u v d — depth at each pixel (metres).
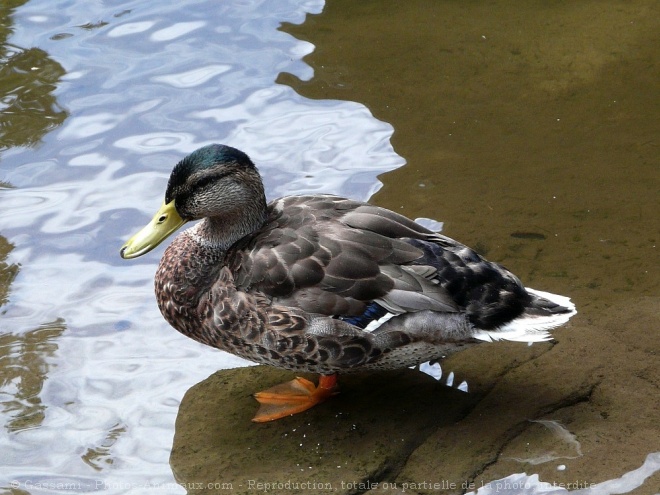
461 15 15.85
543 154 12.41
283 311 8.61
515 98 13.66
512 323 8.46
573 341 9.34
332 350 8.61
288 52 14.75
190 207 9.57
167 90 13.84
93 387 9.28
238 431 8.76
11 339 9.86
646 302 9.70
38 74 14.20
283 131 12.98
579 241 10.74
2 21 15.48
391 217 9.08
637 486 7.53
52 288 10.55
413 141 12.77
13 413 8.96
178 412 9.01
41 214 11.62
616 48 14.70
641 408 8.43
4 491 8.09
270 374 9.59
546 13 15.80
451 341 8.49
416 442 8.41
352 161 12.38
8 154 12.62
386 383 9.27
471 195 11.66
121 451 8.54
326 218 9.05
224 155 9.49
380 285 8.50
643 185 11.65
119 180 12.16
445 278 8.48
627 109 13.25
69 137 12.93
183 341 9.94
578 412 8.48
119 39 15.02
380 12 15.93
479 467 7.96
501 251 10.65
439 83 14.04
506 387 8.95
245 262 8.90
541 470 7.83
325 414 8.91
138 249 9.69
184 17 15.61
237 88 13.88
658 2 15.88
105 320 10.15
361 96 13.74
